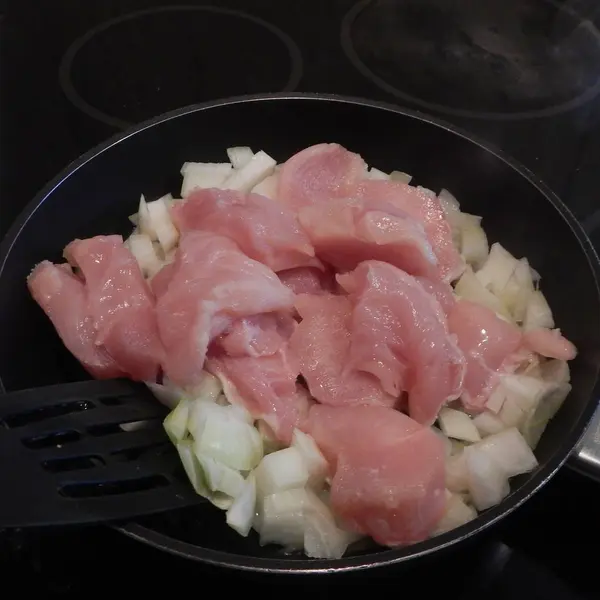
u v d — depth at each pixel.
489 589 0.28
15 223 0.31
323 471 0.28
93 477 0.24
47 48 0.44
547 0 0.48
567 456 0.26
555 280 0.35
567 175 0.40
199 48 0.45
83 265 0.31
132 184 0.36
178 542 0.23
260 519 0.27
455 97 0.44
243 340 0.29
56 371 0.31
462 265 0.35
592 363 0.30
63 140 0.40
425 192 0.36
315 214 0.32
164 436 0.27
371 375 0.30
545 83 0.45
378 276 0.30
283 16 0.47
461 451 0.30
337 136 0.39
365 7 0.48
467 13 0.48
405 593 0.27
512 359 0.32
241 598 0.27
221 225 0.32
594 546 0.30
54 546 0.27
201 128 0.37
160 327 0.29
